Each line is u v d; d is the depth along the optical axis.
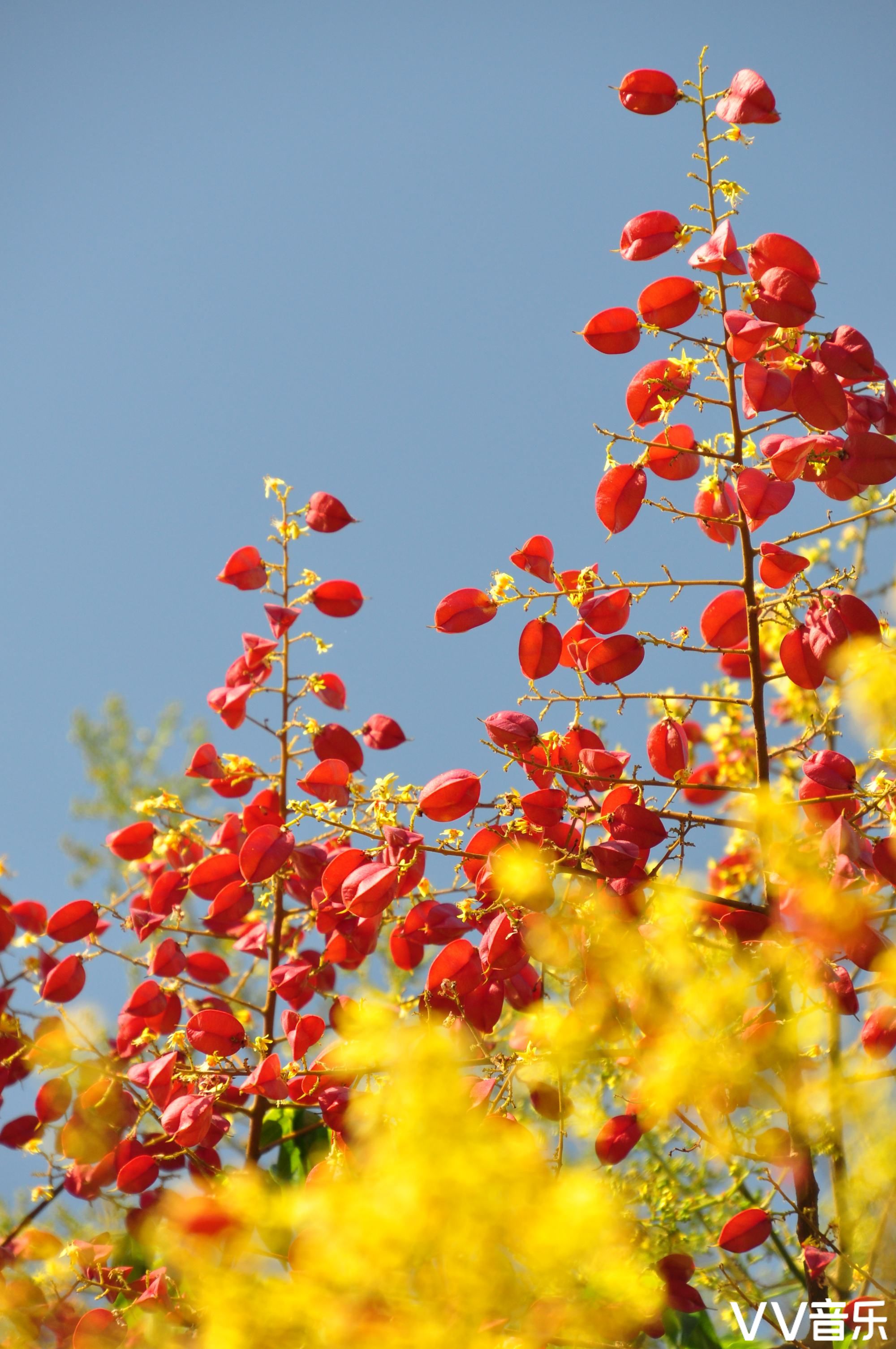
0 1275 4.41
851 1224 4.20
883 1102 4.07
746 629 4.40
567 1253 3.91
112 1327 4.30
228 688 4.60
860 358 4.29
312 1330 3.94
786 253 4.30
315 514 4.61
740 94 4.32
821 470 4.31
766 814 4.21
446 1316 3.94
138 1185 4.44
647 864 4.33
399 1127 3.93
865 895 4.21
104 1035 4.54
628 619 4.38
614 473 4.34
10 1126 4.52
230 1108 4.48
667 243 4.34
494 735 4.34
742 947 4.26
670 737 4.38
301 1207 3.93
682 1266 4.27
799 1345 4.22
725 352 4.34
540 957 4.23
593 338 4.34
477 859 4.36
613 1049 4.16
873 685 4.16
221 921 4.59
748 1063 4.07
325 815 4.36
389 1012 4.31
